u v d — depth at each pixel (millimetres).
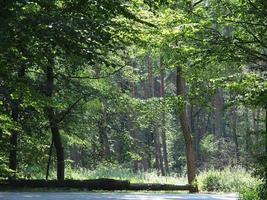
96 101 24078
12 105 16547
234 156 37000
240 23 14523
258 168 12695
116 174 30094
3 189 19594
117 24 9625
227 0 14477
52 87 20375
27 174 22891
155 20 13750
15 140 21156
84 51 8812
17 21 8031
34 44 8867
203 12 14805
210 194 19375
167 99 21406
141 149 30812
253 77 13891
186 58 15031
